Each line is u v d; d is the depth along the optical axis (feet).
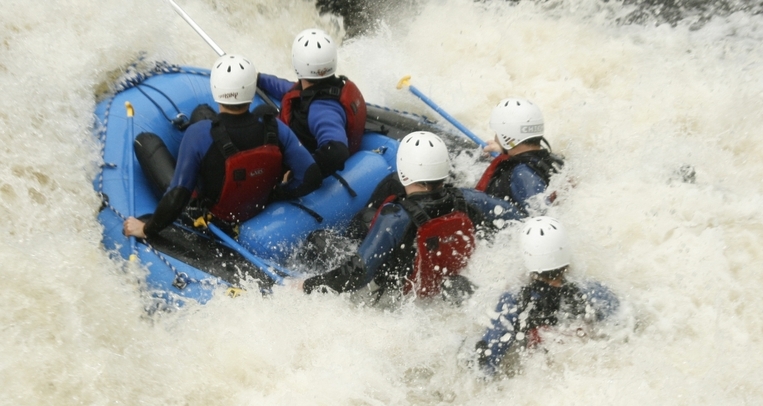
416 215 23.82
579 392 22.77
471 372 22.93
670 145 36.73
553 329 22.86
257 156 26.30
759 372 23.65
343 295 25.21
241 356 24.68
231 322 25.55
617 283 25.95
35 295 25.26
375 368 24.04
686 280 26.81
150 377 24.06
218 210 27.68
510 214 26.13
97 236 27.94
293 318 25.18
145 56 34.94
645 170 32.71
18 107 31.04
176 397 23.67
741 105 41.06
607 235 28.35
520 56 47.37
